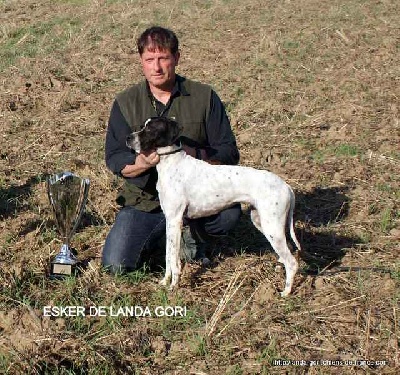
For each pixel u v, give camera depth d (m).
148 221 5.44
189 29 15.38
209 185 5.04
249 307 4.89
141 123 5.35
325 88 10.80
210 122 5.41
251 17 16.47
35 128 9.02
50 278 5.31
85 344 4.35
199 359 4.34
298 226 6.35
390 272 5.38
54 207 5.37
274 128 9.13
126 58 12.77
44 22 15.77
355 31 14.70
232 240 6.11
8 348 4.36
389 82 11.09
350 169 7.66
